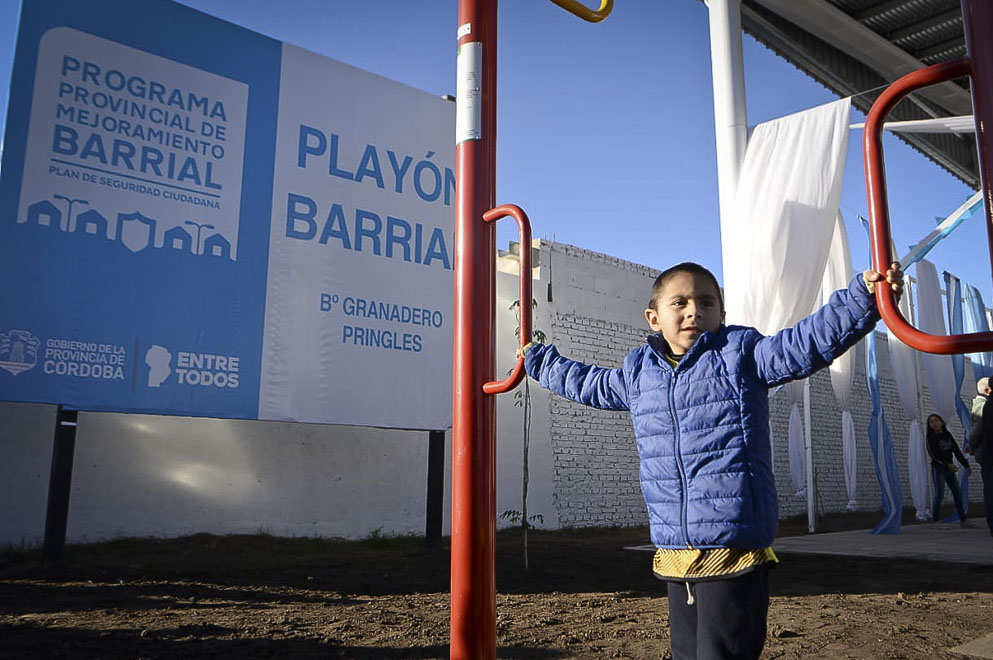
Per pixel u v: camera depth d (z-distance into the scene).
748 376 1.53
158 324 4.96
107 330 4.75
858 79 9.94
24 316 4.46
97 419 5.70
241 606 3.80
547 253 9.00
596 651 2.90
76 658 2.74
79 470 5.57
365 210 6.11
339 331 5.83
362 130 6.17
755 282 5.89
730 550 1.49
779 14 8.62
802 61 9.55
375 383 5.98
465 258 1.72
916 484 9.50
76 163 4.75
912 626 3.28
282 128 5.72
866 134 1.16
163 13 5.23
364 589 4.39
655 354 1.68
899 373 9.59
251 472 6.43
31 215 4.55
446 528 7.47
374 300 6.06
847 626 3.29
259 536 6.37
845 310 1.28
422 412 6.25
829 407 12.88
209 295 5.20
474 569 1.59
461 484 1.63
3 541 5.19
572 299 9.19
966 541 6.66
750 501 1.49
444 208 6.62
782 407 11.68
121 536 5.70
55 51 4.76
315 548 6.41
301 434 6.80
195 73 5.34
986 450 6.72
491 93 1.80
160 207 5.06
